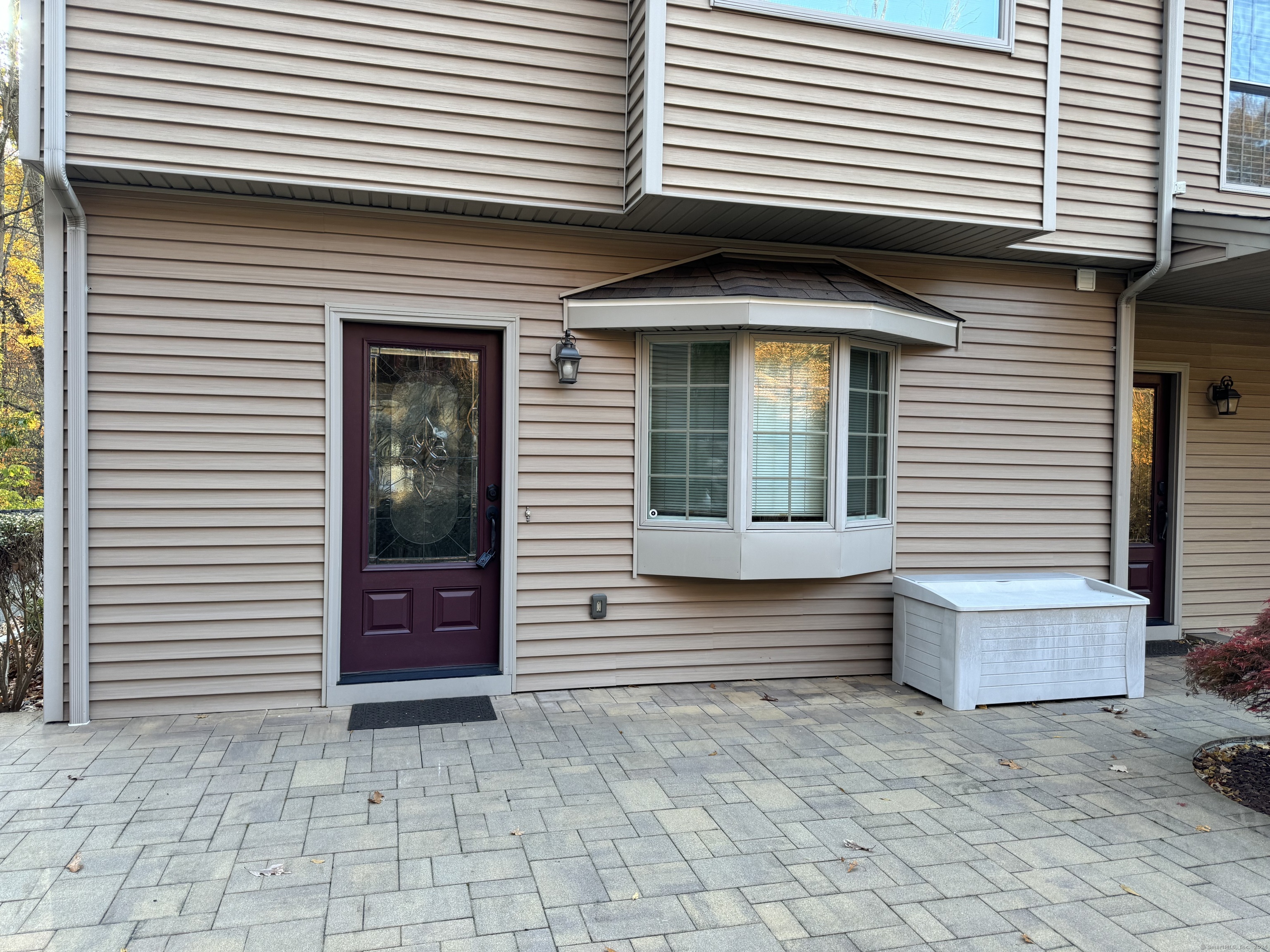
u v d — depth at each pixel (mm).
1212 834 3111
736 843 2965
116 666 4145
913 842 3002
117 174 3893
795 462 4832
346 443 4523
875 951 2346
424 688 4555
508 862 2801
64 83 3723
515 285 4621
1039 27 4605
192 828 3002
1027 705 4680
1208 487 6590
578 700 4609
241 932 2383
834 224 4613
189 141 3875
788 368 4805
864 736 4113
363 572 4570
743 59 4160
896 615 5141
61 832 2959
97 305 4051
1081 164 5180
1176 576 6504
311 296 4324
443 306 4508
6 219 11195
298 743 3867
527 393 4660
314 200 4258
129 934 2361
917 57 4410
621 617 4844
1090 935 2443
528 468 4668
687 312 4492
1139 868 2842
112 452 4105
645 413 4820
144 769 3527
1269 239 4641
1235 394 6430
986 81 4531
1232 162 5848
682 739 4020
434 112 4145
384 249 4410
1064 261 5418
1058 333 5570
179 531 4199
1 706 4328
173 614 4199
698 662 4988
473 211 4414
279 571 4332
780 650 5125
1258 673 3467
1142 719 4469
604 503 4797
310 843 2910
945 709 4594
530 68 4250
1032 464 5539
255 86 3934
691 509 4832
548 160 4301
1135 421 6520
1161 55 5289
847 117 4320
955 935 2430
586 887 2654
